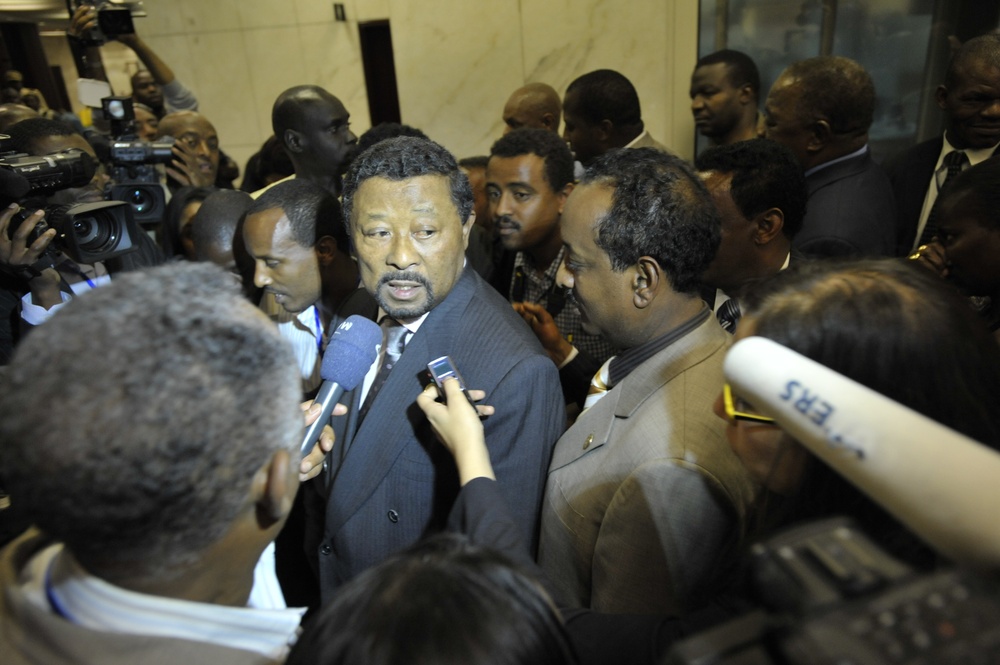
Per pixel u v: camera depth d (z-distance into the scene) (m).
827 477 0.56
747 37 4.02
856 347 0.54
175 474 0.47
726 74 2.79
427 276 1.10
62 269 1.76
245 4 4.92
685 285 0.97
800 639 0.32
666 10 4.26
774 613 0.36
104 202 1.48
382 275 1.11
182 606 0.54
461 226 1.15
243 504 0.54
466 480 0.88
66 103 7.87
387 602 0.45
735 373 0.49
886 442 0.37
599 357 1.92
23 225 1.44
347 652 0.43
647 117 4.54
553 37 4.54
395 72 4.93
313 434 1.05
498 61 4.69
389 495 1.16
